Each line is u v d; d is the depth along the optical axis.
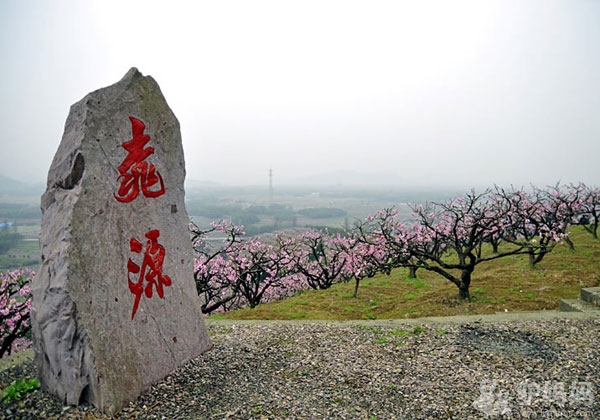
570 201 17.98
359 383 5.76
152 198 6.00
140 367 5.39
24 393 5.07
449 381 5.77
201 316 6.85
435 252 16.14
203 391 5.49
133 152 5.68
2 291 10.02
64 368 4.83
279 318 10.99
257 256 16.52
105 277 5.09
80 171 5.01
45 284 4.84
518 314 9.14
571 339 7.24
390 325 8.46
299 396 5.38
